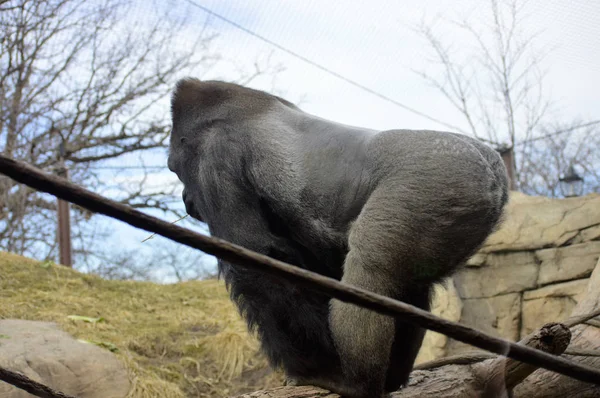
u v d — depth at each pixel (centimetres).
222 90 425
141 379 613
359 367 329
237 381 667
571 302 723
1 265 822
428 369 405
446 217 324
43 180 131
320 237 377
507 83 1257
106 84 1379
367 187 357
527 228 759
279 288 367
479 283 766
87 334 674
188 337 732
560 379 375
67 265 951
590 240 736
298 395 349
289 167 388
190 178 422
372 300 159
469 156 331
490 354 401
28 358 548
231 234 393
